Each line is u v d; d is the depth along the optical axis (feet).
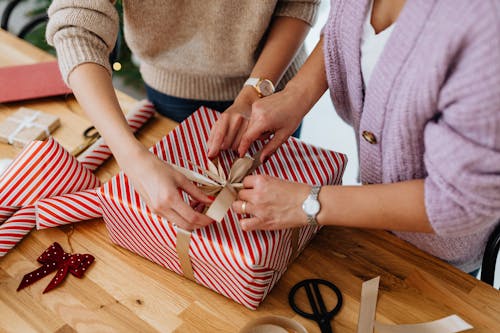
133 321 3.35
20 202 3.86
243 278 3.22
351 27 3.29
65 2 3.87
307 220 3.14
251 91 4.08
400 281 3.57
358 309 3.41
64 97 5.17
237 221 3.37
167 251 3.50
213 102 4.96
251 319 3.38
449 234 2.90
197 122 4.08
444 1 2.61
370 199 3.02
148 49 4.55
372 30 3.26
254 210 3.17
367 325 3.24
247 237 3.25
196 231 3.28
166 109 5.16
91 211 3.87
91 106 3.60
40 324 3.32
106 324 3.33
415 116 2.89
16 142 4.59
